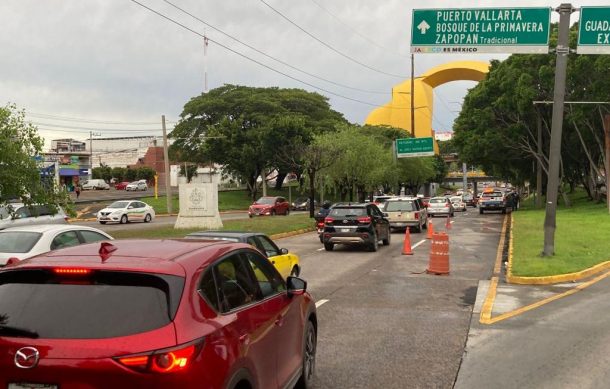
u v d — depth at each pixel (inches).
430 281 520.7
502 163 2033.7
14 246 399.2
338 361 271.9
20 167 584.1
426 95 3565.5
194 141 2719.0
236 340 147.6
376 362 270.1
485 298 434.3
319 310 393.7
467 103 1879.9
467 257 702.5
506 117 1784.0
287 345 194.7
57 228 425.1
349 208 783.1
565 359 271.1
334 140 1581.0
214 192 1097.4
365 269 604.4
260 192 3132.4
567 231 888.9
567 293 447.5
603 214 1269.7
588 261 577.0
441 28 630.5
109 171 4042.8
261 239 445.1
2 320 132.6
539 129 1679.4
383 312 386.0
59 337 127.2
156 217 1831.9
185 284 140.2
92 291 135.8
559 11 599.8
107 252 152.0
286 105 2913.4
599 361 267.6
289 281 210.8
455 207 2215.8
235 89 2856.8
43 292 137.3
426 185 4446.4
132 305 132.2
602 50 589.3
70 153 4033.0
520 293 450.9
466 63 3452.3
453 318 365.7
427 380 243.3
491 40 619.5
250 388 155.0
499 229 1185.4
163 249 158.2
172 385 122.7
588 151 1737.2
